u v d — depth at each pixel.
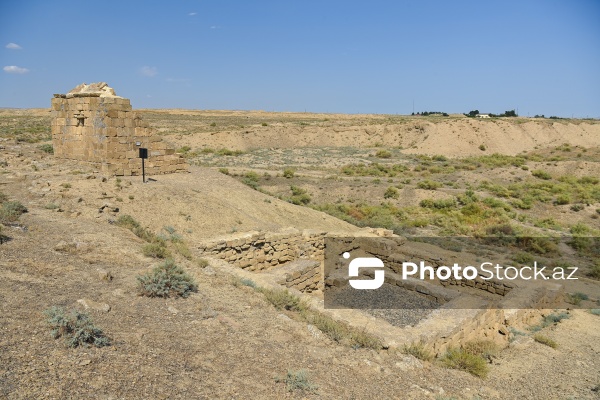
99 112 21.16
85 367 5.38
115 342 6.26
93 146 21.83
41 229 11.36
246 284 10.97
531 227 34.81
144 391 5.15
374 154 71.62
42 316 6.51
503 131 88.94
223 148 68.75
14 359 5.18
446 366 9.02
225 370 6.22
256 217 20.28
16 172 18.95
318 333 8.52
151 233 13.93
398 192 41.00
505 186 49.09
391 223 30.84
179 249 12.80
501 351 11.16
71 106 22.77
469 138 83.81
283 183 42.00
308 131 84.88
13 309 6.60
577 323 13.96
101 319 6.96
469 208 37.47
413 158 69.62
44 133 54.09
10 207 12.21
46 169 20.42
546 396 8.59
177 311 8.04
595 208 40.25
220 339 7.23
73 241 10.80
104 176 18.84
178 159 25.39
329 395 6.20
